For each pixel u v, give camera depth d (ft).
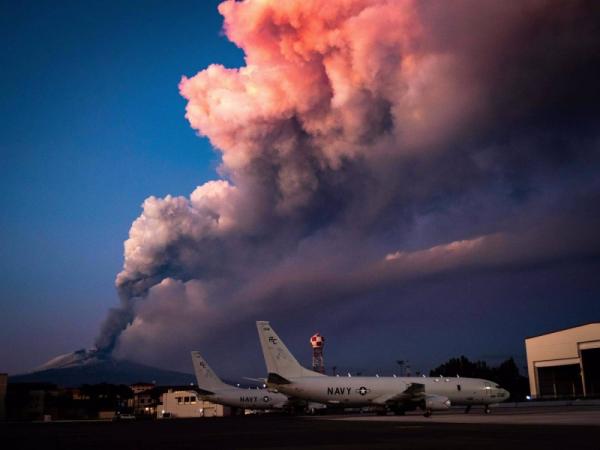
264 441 94.22
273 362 223.92
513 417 174.09
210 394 300.40
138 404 507.30
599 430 106.52
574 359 337.11
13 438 124.98
